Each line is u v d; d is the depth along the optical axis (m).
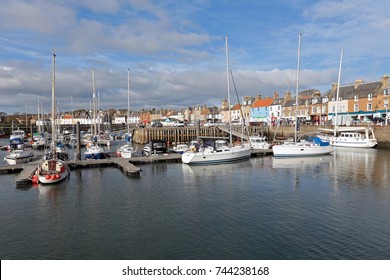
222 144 49.03
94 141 51.00
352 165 32.06
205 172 29.42
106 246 13.26
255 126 73.44
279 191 21.41
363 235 13.75
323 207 17.62
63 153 38.81
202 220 15.98
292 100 88.75
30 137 75.25
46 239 14.11
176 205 18.64
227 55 36.91
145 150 46.25
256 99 105.12
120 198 20.39
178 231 14.64
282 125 68.81
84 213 17.52
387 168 29.84
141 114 168.00
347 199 19.12
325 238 13.48
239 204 18.52
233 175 27.69
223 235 14.05
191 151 37.09
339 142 49.12
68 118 160.00
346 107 70.12
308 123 73.19
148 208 18.16
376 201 18.61
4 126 106.25
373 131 49.06
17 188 23.44
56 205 19.08
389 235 13.72
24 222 16.25
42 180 24.28
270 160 36.94
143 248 12.98
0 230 15.23
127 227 15.29
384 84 63.66
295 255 12.06
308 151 38.88
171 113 164.12
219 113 125.31
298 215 16.38
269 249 12.59
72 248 13.17
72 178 26.94
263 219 15.91
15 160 35.91
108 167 32.53
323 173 27.81
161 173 29.12
